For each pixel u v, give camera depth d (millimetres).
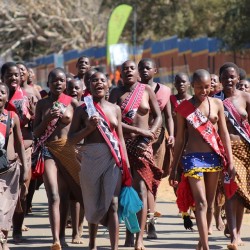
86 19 136125
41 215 29844
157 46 82438
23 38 134375
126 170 20188
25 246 23078
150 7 112125
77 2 136625
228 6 81562
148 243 23406
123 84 22938
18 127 20641
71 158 21938
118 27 72938
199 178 19766
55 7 134375
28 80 30812
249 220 28938
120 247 22734
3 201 20094
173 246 22891
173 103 27094
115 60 72438
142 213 21891
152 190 23375
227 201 21906
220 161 20125
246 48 73000
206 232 19688
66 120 22172
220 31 77375
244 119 22234
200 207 19719
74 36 136750
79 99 25703
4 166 20078
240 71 28391
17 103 23641
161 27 112500
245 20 73688
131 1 114000
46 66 113812
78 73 30297
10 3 131875
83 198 20453
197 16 104875
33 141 23750
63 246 22656
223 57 75312
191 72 76812
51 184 21609
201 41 75000
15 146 20859
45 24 136375
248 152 22078
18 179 20531
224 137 20391
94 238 20891
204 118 19938
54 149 21969
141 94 22562
